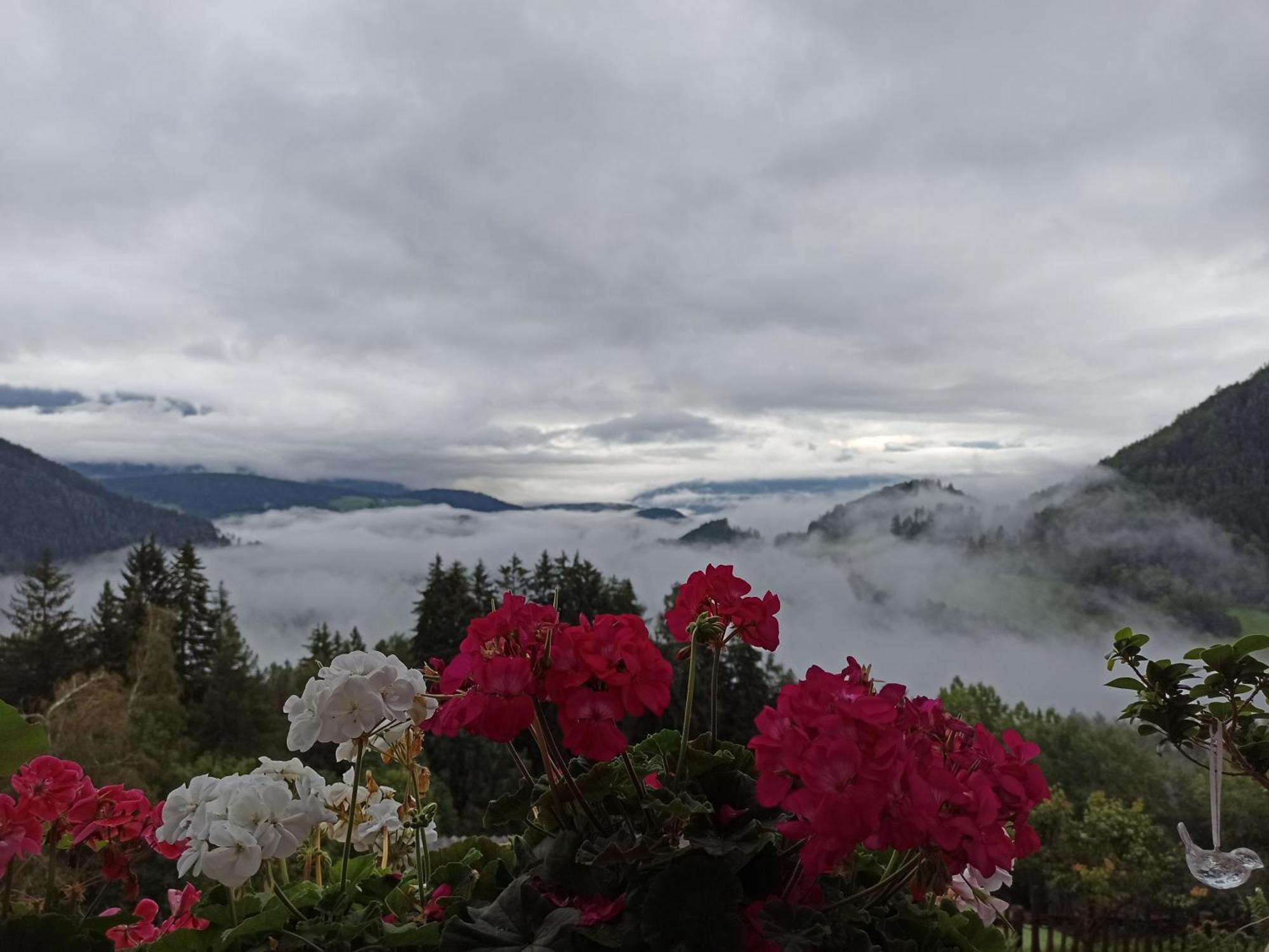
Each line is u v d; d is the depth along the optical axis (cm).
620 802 160
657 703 151
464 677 156
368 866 212
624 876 151
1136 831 1969
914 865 142
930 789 124
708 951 140
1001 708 3266
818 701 142
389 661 189
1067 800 2066
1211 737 246
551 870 153
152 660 3447
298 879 251
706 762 166
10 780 197
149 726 2875
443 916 168
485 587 4725
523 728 151
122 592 5172
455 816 2381
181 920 206
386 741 207
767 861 154
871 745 129
